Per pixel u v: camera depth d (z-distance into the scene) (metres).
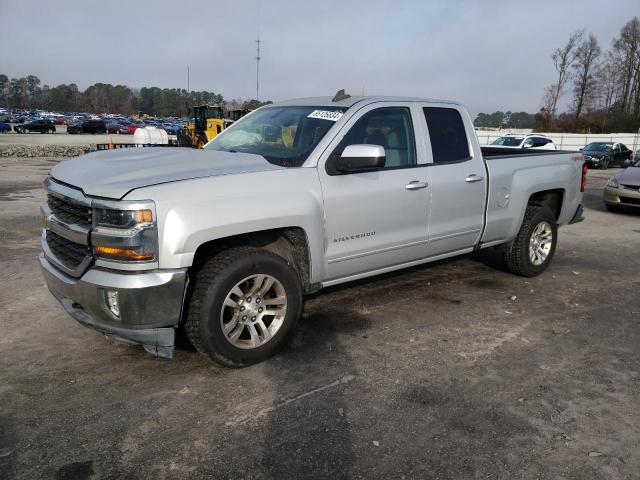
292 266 4.09
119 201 3.12
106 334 3.38
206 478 2.61
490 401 3.38
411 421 3.13
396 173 4.48
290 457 2.78
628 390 3.57
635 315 5.04
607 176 21.80
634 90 61.97
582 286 5.95
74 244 3.45
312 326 4.54
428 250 4.91
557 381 3.67
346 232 4.16
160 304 3.21
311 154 3.98
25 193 12.18
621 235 9.20
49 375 3.59
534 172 5.82
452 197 4.94
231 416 3.14
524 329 4.61
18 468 2.64
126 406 3.22
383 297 5.36
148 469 2.66
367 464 2.73
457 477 2.65
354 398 3.38
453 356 4.02
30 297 5.07
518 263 5.99
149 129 19.81
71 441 2.87
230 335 3.61
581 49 60.66
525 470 2.72
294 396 3.38
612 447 2.93
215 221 3.32
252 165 3.76
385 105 4.54
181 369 3.71
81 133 55.09
